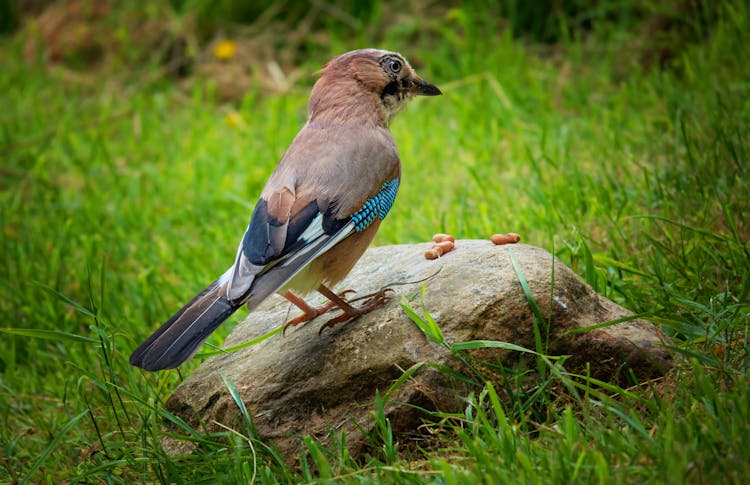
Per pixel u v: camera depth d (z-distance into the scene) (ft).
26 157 49.01
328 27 57.00
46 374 32.17
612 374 22.08
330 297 23.89
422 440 21.80
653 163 35.73
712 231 28.60
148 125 50.78
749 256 25.71
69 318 33.60
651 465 18.39
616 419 20.80
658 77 42.68
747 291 24.04
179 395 24.70
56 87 57.72
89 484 23.61
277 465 22.18
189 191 43.65
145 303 33.96
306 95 52.13
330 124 26.02
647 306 26.00
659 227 30.07
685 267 26.81
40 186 45.16
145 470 23.35
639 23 48.55
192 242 39.50
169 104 54.39
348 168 24.38
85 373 25.16
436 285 23.52
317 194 23.67
